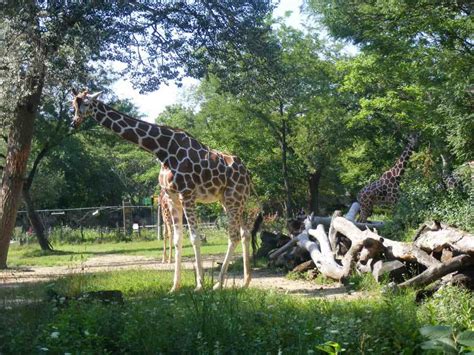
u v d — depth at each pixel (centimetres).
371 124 2734
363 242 1180
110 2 1781
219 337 648
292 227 1723
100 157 5406
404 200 1596
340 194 3506
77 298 884
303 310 796
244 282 1251
